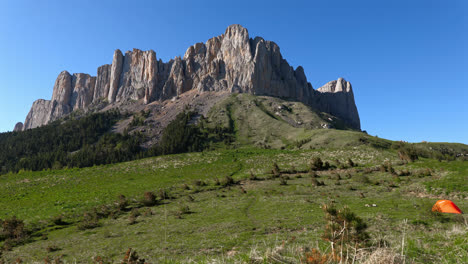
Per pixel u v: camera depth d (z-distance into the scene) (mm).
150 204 41344
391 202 28734
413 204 26484
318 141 128250
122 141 188500
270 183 54375
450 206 14836
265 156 89250
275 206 31734
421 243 8109
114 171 76000
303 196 37500
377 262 4828
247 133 182375
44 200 49156
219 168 75688
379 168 58094
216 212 31281
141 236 22688
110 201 44469
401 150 65500
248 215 28250
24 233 28828
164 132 195875
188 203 40156
